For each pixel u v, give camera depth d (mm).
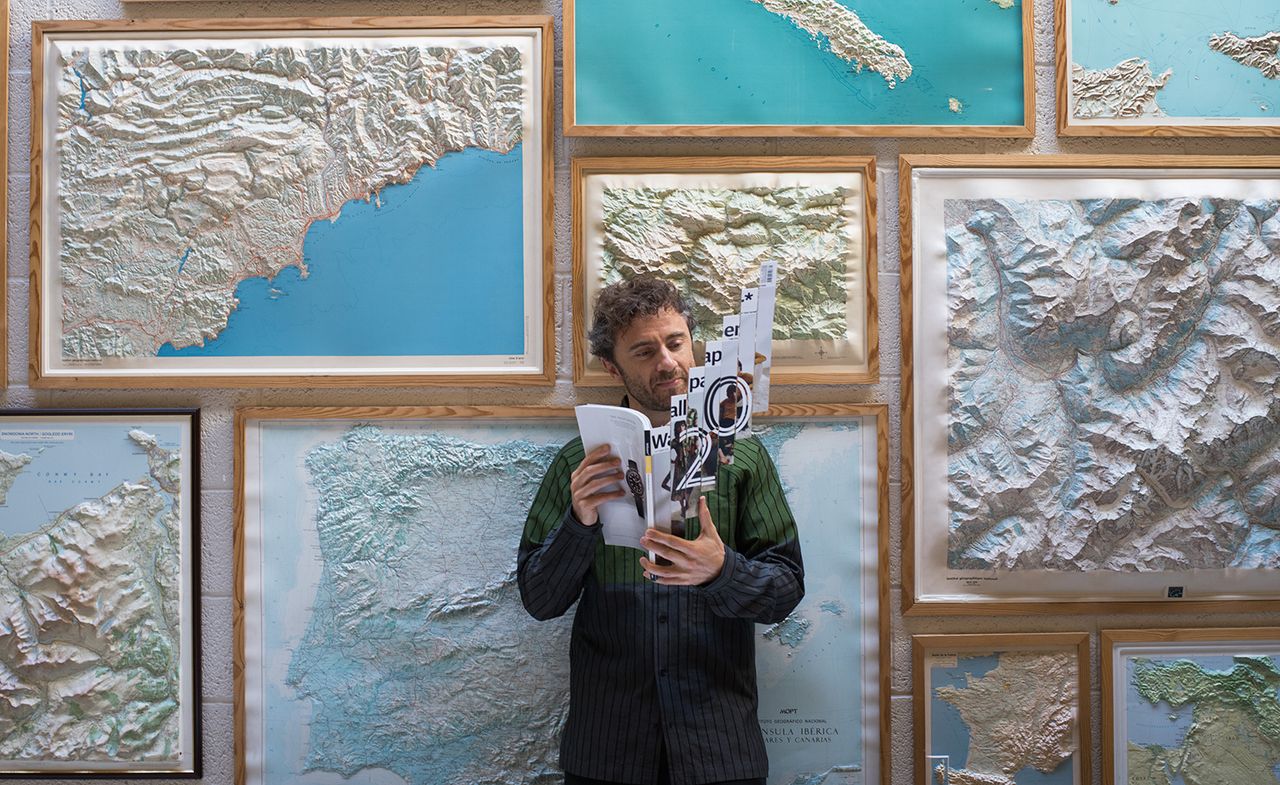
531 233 1669
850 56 1677
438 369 1668
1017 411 1676
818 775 1675
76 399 1693
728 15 1673
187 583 1673
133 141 1666
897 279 1697
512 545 1675
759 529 1469
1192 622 1707
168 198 1668
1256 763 1688
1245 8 1695
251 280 1670
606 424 1303
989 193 1687
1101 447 1666
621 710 1418
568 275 1683
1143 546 1672
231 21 1662
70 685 1661
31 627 1662
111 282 1668
